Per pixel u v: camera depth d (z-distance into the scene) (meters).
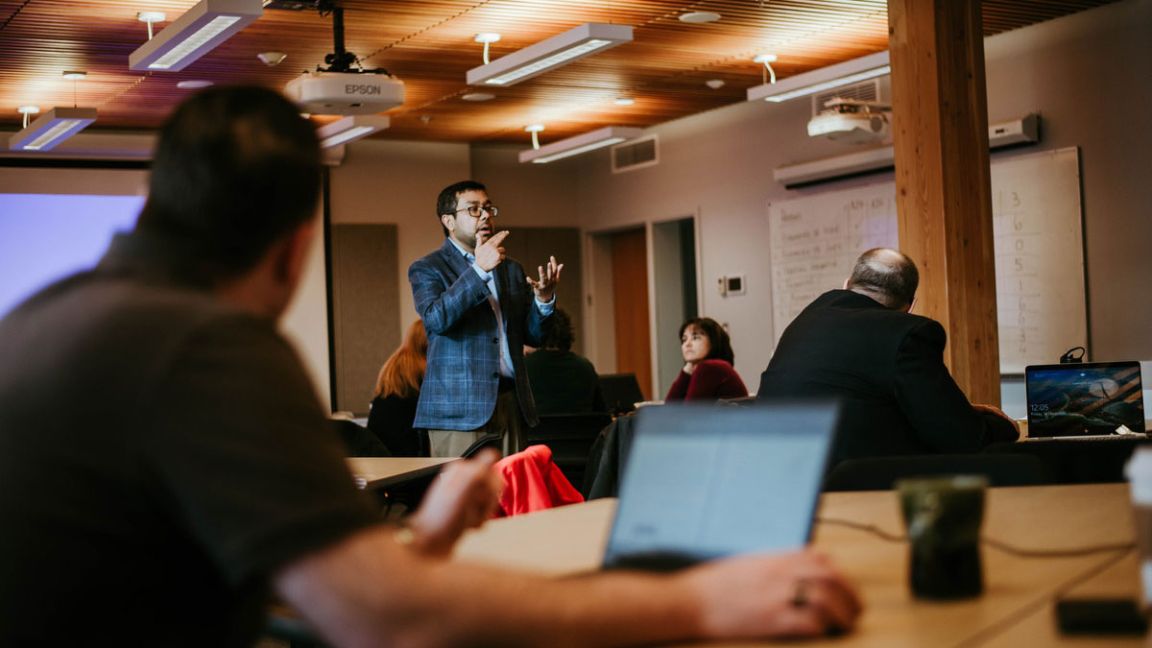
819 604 1.05
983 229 5.70
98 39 7.01
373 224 11.03
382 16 6.77
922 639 1.04
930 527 1.19
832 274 9.23
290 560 0.89
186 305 0.97
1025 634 1.05
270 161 1.04
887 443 3.13
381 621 0.90
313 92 6.01
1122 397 4.12
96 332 0.95
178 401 0.91
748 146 9.99
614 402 7.59
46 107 9.01
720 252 10.37
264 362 0.95
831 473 2.16
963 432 3.08
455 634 0.91
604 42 6.24
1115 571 1.28
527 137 11.26
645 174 11.27
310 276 10.72
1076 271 7.38
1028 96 7.62
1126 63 7.06
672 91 9.32
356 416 10.90
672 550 1.25
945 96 5.61
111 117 9.48
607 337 12.27
